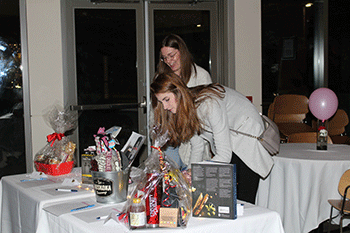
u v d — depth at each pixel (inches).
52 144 85.9
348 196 94.8
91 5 156.5
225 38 174.7
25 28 145.6
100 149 62.9
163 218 50.0
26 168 149.3
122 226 51.0
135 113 167.5
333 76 214.4
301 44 203.8
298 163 101.8
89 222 52.5
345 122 170.4
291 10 199.5
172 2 165.8
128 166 63.6
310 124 203.2
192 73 104.0
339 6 211.5
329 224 101.0
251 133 81.3
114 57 163.0
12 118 148.6
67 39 154.0
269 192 107.0
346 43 214.8
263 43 194.2
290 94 192.7
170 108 68.1
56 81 152.1
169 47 98.3
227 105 80.6
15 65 146.7
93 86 160.6
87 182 75.3
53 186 74.4
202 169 53.2
